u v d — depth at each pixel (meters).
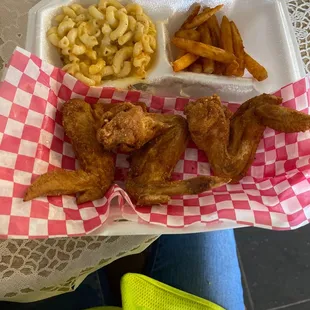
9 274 0.24
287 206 0.25
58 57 0.29
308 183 0.25
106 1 0.30
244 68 0.31
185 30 0.31
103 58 0.30
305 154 0.26
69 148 0.27
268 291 0.43
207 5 0.32
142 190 0.25
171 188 0.25
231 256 0.31
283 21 0.31
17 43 0.29
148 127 0.26
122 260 0.31
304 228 0.45
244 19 0.33
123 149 0.26
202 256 0.30
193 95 0.31
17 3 0.30
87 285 0.31
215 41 0.32
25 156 0.25
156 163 0.26
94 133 0.26
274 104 0.27
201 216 0.25
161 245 0.31
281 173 0.27
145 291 0.28
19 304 0.30
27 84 0.25
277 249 0.44
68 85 0.27
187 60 0.30
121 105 0.26
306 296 0.44
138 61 0.29
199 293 0.29
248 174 0.27
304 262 0.44
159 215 0.25
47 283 0.25
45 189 0.24
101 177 0.25
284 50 0.30
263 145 0.28
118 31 0.29
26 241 0.24
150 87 0.30
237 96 0.31
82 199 0.25
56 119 0.27
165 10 0.31
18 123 0.25
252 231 0.44
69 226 0.24
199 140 0.27
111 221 0.24
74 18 0.29
